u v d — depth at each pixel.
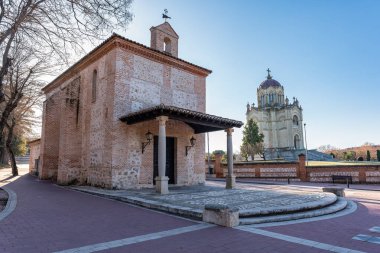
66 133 16.19
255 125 50.94
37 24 9.41
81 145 16.14
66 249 4.60
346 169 21.28
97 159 14.28
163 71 15.85
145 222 6.73
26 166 45.06
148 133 14.01
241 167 26.52
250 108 66.81
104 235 5.53
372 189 16.77
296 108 63.81
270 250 4.71
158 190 11.59
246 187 15.46
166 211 8.12
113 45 14.06
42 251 4.50
